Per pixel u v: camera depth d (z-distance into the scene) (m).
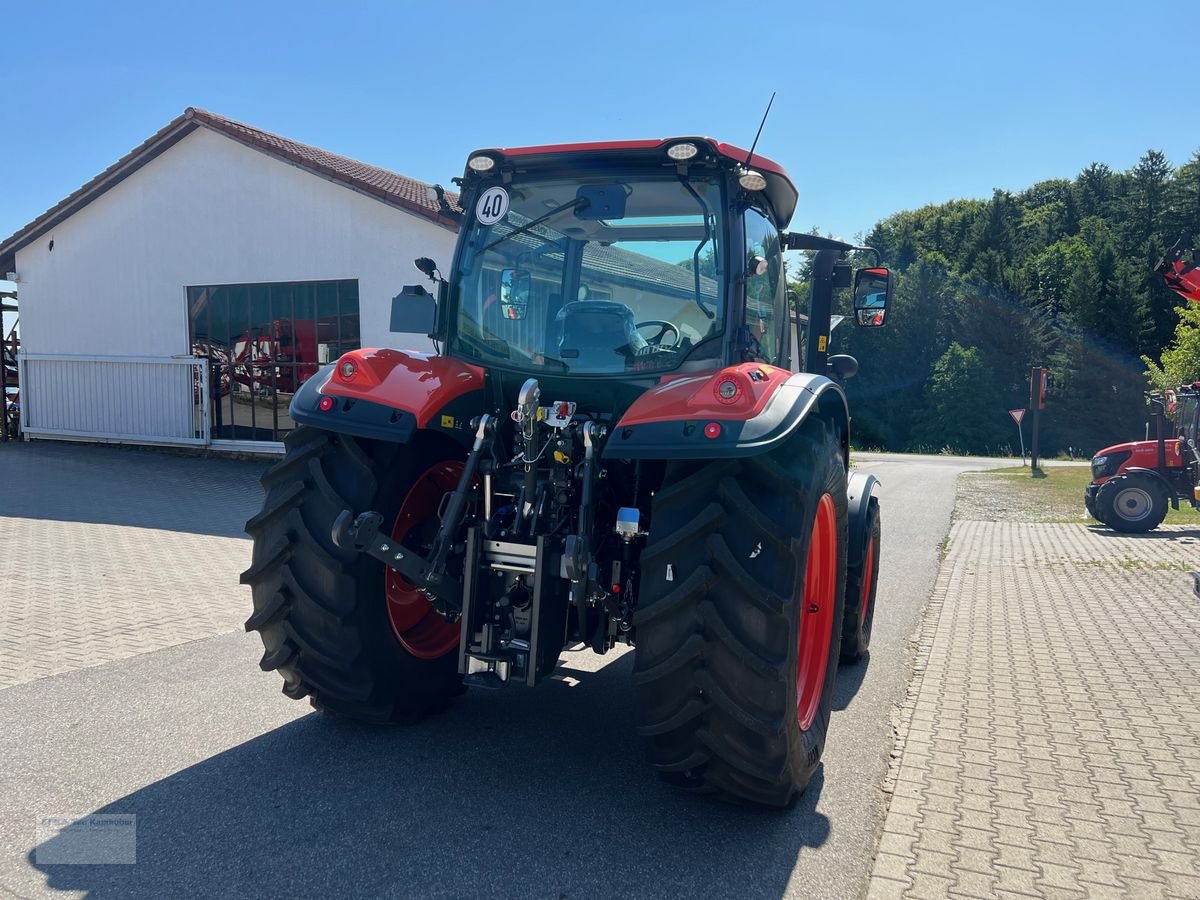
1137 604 7.00
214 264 14.94
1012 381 62.59
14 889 2.64
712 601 2.95
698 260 3.55
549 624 3.28
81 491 11.41
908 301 65.38
